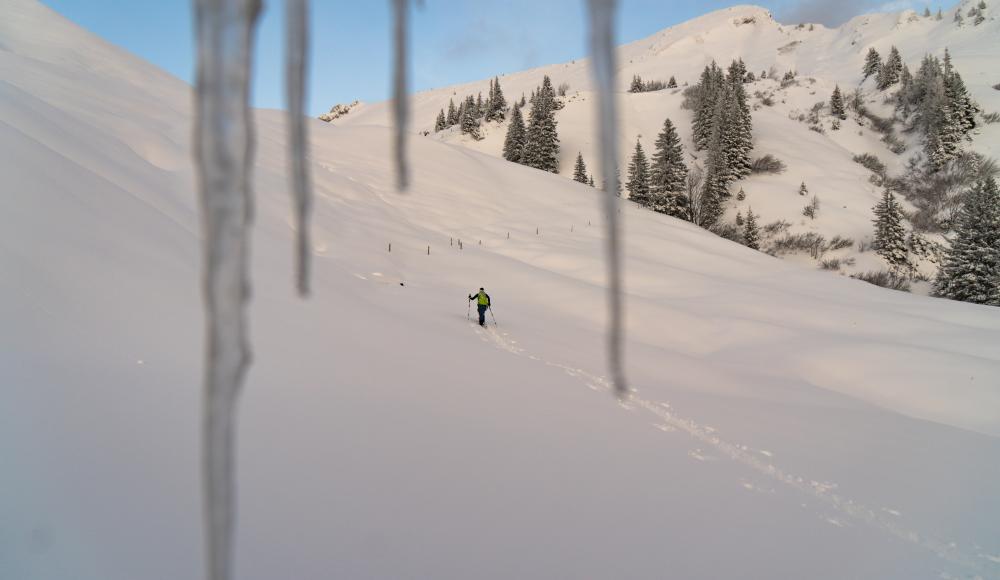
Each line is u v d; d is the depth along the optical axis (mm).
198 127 566
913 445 8445
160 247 7820
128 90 22922
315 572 2824
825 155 68875
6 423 3127
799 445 7590
